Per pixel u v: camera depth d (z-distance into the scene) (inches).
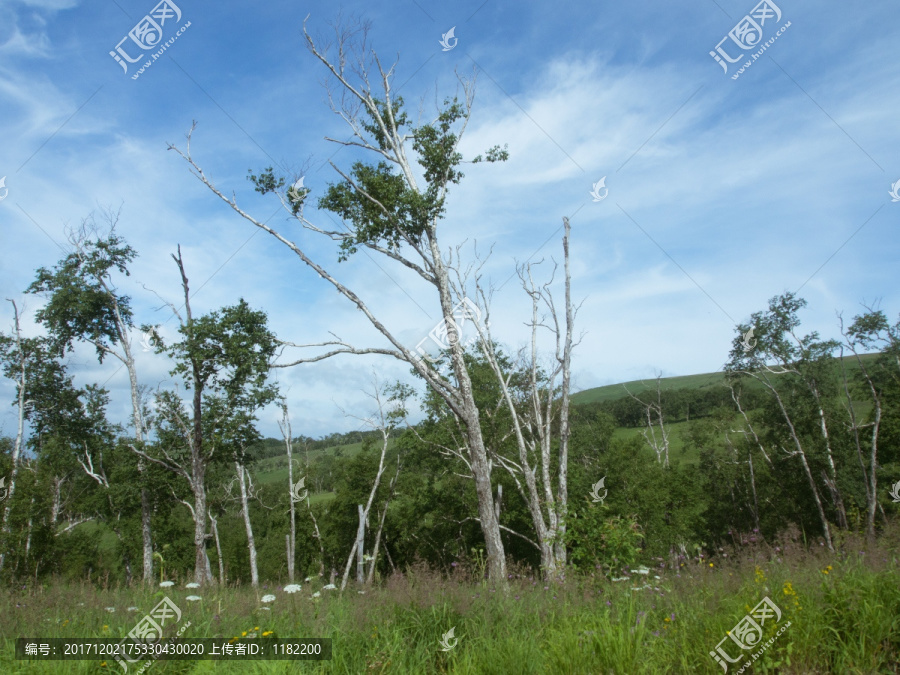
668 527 1210.0
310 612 265.0
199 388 841.5
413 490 1419.8
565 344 796.6
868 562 269.4
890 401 1146.0
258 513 1962.4
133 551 1350.9
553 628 230.8
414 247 662.5
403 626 239.5
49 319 1025.5
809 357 1224.2
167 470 1020.5
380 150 709.3
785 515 1374.3
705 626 213.5
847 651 192.4
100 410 1149.1
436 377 653.3
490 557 395.5
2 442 1197.1
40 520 923.4
